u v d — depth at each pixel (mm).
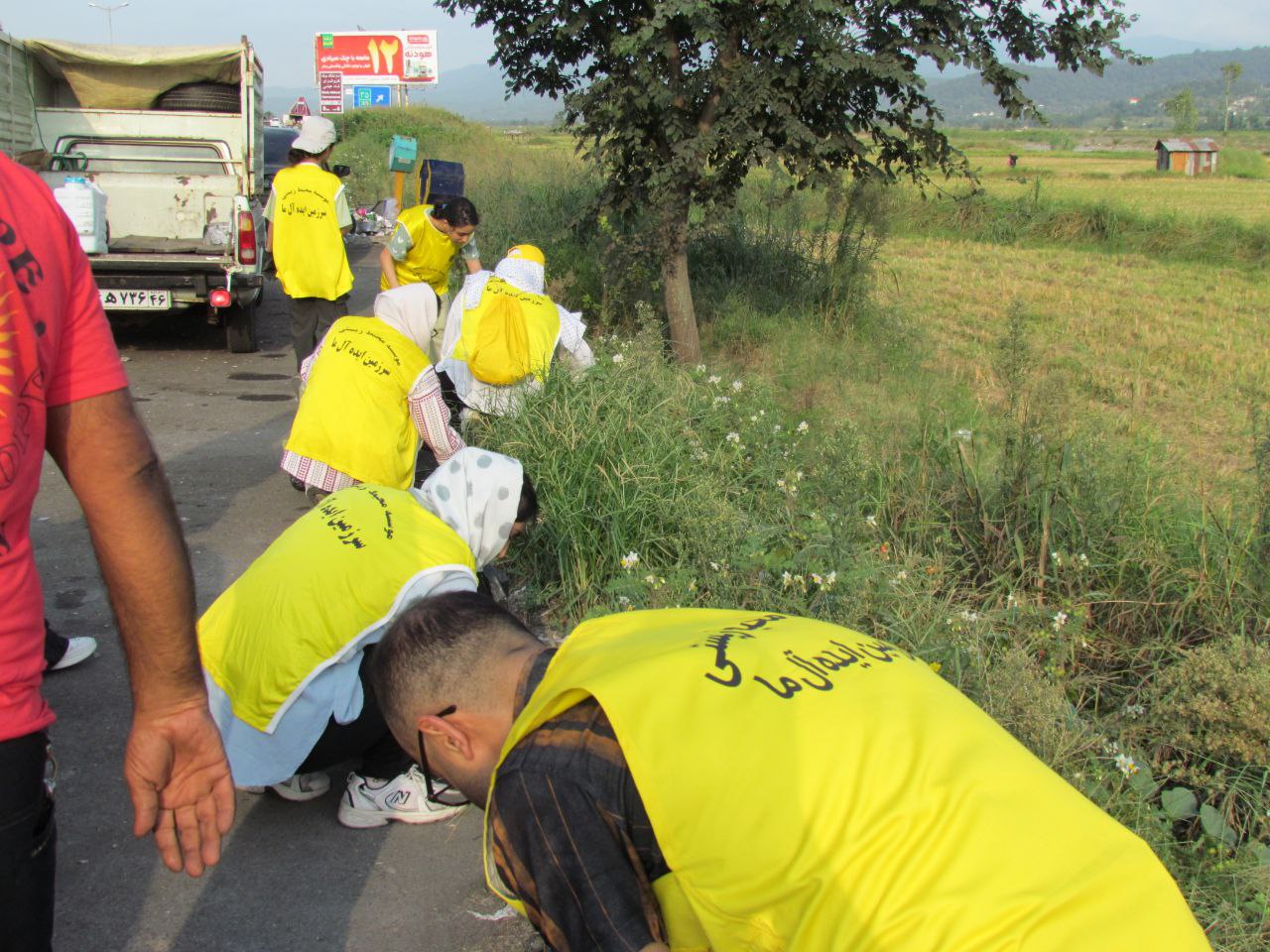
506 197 15797
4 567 1641
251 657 3227
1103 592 4758
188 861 1986
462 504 3672
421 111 39594
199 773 1954
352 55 51312
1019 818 1458
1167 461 6098
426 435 5285
